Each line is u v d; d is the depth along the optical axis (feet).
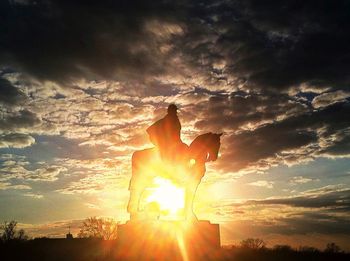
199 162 54.65
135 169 56.34
